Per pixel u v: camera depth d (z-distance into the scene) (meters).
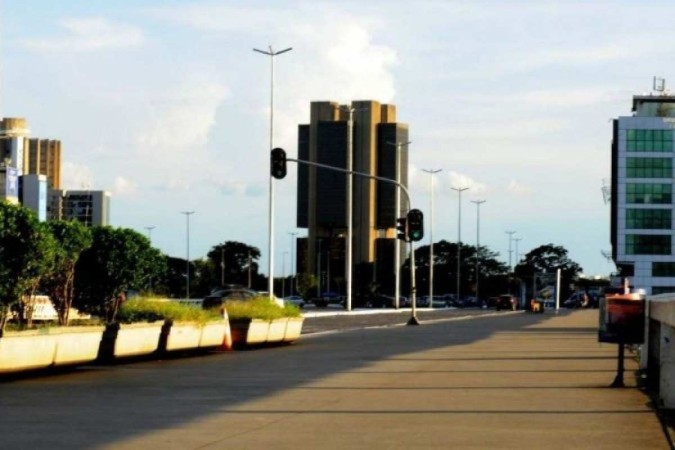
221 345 41.53
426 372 31.14
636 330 26.00
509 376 29.64
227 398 23.52
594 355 39.59
